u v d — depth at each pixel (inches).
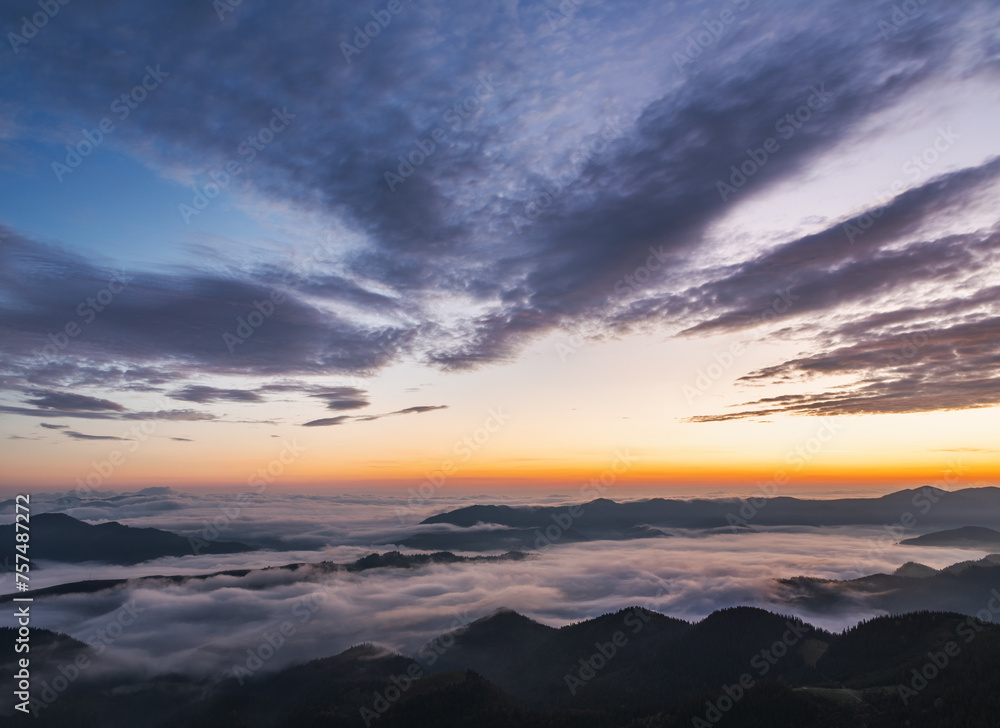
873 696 4886.8
